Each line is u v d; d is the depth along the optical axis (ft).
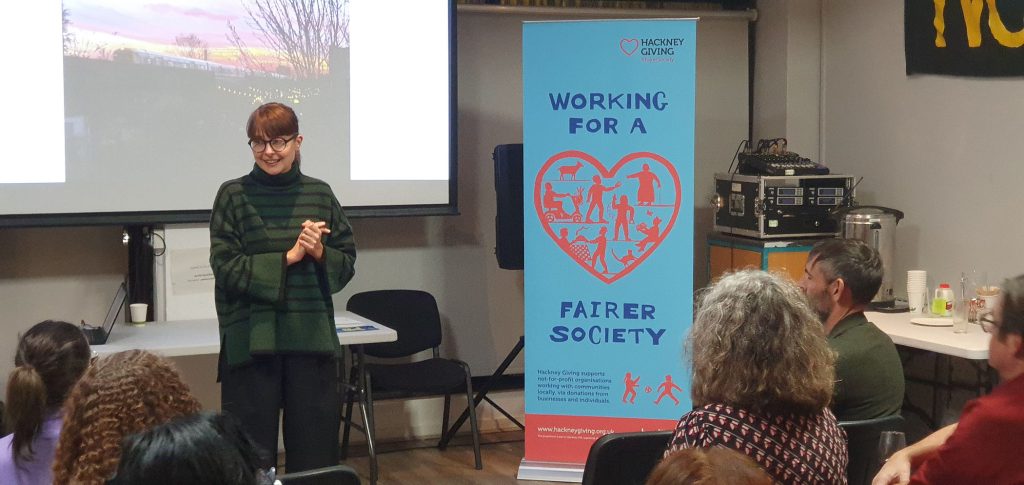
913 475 7.20
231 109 15.93
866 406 9.52
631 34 13.00
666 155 13.06
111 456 5.22
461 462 16.61
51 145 14.93
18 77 14.71
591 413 13.57
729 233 18.07
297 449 10.37
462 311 18.49
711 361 6.50
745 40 19.79
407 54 16.85
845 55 18.66
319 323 10.27
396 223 18.01
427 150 17.04
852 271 9.74
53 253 15.83
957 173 16.22
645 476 8.25
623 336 13.38
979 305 14.05
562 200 13.38
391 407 17.94
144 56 15.39
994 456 6.56
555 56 13.20
